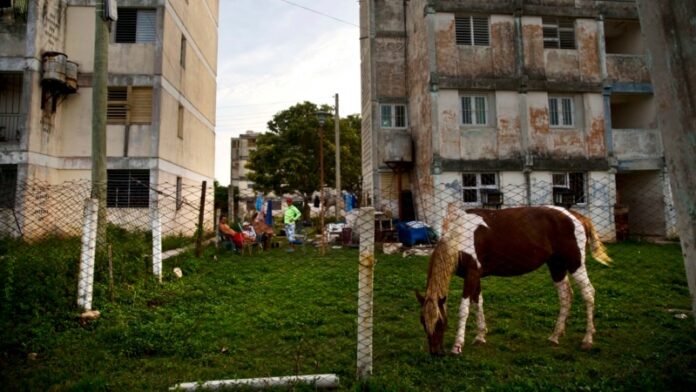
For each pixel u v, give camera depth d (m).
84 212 6.30
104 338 5.16
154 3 15.50
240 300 7.19
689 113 2.89
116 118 15.27
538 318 6.11
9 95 15.12
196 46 20.05
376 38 19.59
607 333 5.46
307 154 30.62
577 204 16.05
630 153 16.53
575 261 5.16
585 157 16.11
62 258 7.81
